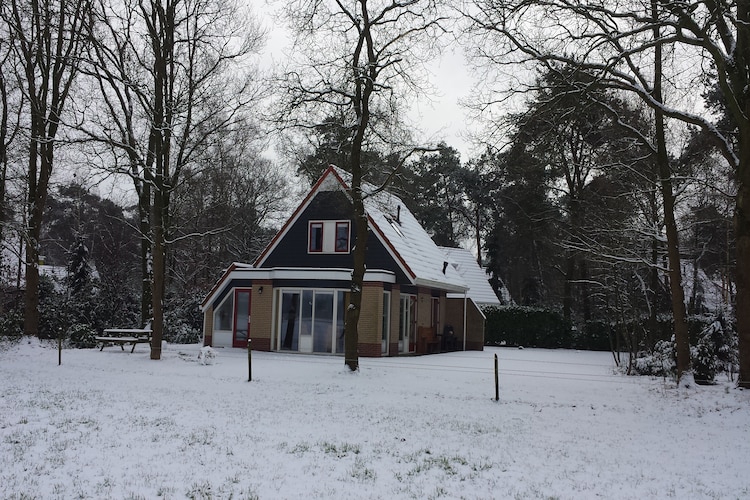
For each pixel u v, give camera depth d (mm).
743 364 15703
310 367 20812
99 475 8258
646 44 15562
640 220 24703
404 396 16062
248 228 49906
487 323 42125
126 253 50125
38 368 20734
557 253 48125
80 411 12875
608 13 15977
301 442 10461
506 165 19984
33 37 26578
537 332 41031
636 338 26484
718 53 15000
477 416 13594
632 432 12312
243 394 15867
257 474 8438
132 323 37219
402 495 7723
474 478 8617
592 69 17562
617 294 25312
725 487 8422
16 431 10820
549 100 17016
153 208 23688
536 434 11844
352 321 19797
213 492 7605
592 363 27062
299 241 30469
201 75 26438
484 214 66312
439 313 36188
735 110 15258
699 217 27406
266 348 27766
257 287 28188
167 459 9141
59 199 45281
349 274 26922
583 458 9977
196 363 22078
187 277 45312
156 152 23562
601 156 23578
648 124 23500
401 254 29453
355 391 16688
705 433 12320
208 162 27969
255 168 50312
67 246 53000
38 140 22250
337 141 21594
